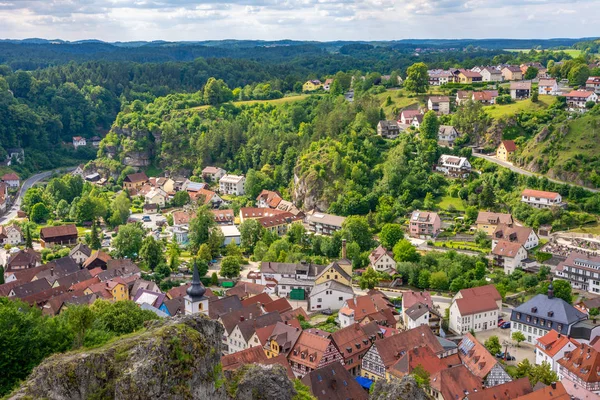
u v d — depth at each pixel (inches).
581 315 6437.0
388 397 3307.1
